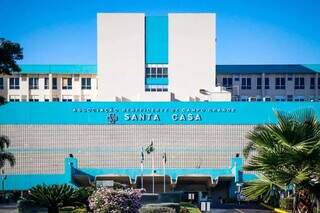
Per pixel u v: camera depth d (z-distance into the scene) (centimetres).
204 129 10056
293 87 12038
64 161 9944
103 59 10494
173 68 10531
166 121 10056
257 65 12094
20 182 9912
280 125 2122
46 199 4147
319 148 2034
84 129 10031
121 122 10044
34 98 11438
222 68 12075
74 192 4278
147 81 10525
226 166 9994
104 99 10469
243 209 7256
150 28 10575
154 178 9912
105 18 10525
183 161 10019
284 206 6825
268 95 12019
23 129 10019
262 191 2089
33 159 9969
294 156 2053
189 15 10588
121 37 10519
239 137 10025
